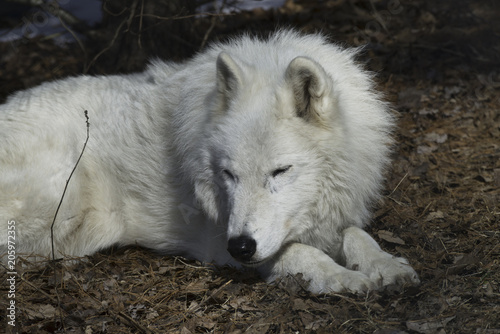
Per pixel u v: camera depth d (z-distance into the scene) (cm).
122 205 677
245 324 506
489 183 760
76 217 652
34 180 633
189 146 586
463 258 557
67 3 1436
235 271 596
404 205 719
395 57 1189
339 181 561
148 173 659
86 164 665
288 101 527
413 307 495
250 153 522
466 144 887
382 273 526
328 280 530
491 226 646
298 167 528
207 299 543
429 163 828
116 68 1063
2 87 1198
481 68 1148
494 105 1008
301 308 507
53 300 556
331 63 618
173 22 1044
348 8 1406
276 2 1509
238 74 546
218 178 555
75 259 641
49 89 718
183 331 495
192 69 645
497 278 535
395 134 921
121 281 599
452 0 1415
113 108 688
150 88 685
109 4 1040
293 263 561
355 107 592
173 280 596
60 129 666
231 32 1266
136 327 512
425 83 1105
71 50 1327
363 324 485
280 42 654
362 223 634
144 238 682
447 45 1223
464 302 500
